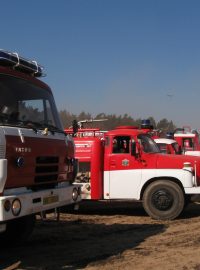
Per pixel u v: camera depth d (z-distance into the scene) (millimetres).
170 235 10023
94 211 13617
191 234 10125
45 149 7199
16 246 8781
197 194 12234
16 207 6273
